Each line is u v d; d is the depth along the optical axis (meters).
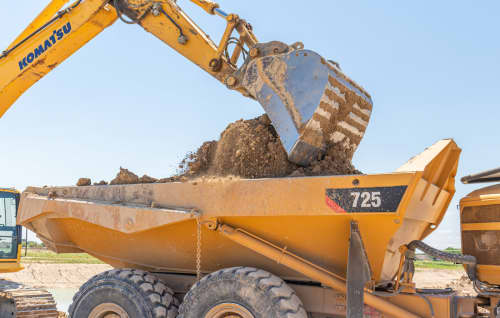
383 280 4.10
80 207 4.73
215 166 4.84
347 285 3.52
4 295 5.99
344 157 4.49
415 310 3.79
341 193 3.62
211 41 5.59
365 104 4.71
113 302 4.45
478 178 4.26
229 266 4.56
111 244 5.06
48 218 5.08
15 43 6.57
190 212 4.14
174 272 5.00
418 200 3.87
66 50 6.19
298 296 4.16
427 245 3.91
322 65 4.24
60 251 5.54
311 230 3.88
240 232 4.10
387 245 3.64
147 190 4.52
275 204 3.86
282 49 4.82
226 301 3.91
